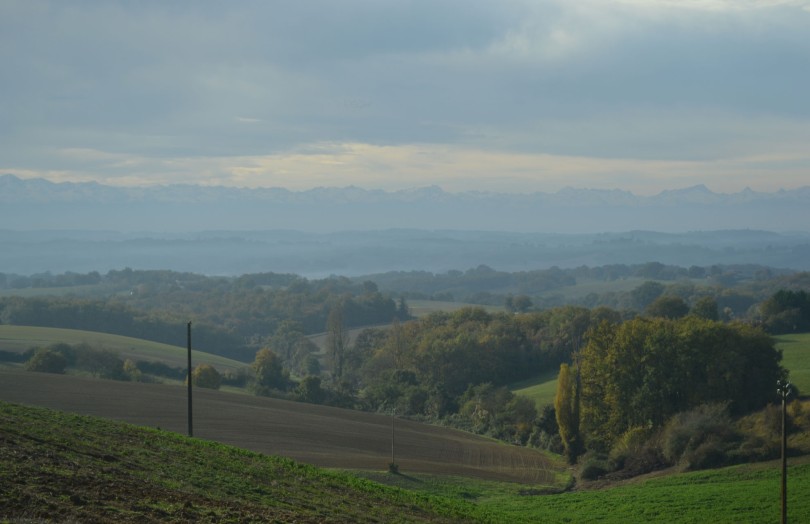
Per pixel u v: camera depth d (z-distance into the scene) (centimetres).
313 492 3338
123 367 10956
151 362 11781
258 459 3844
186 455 3459
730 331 8244
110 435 3538
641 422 7956
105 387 8369
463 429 9669
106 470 2750
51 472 2514
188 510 2386
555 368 12469
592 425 8000
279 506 2839
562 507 5138
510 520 3850
